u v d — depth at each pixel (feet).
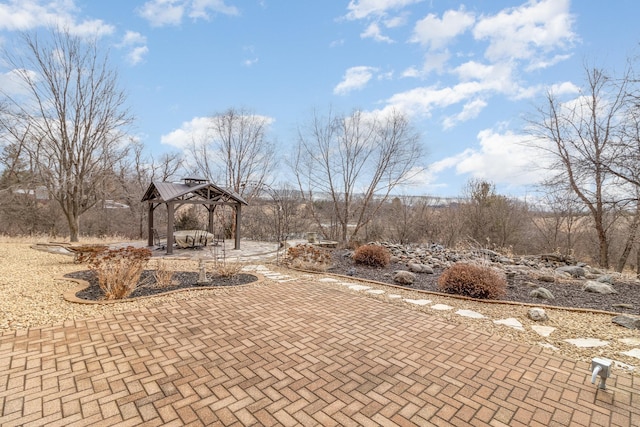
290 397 8.11
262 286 19.99
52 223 57.72
